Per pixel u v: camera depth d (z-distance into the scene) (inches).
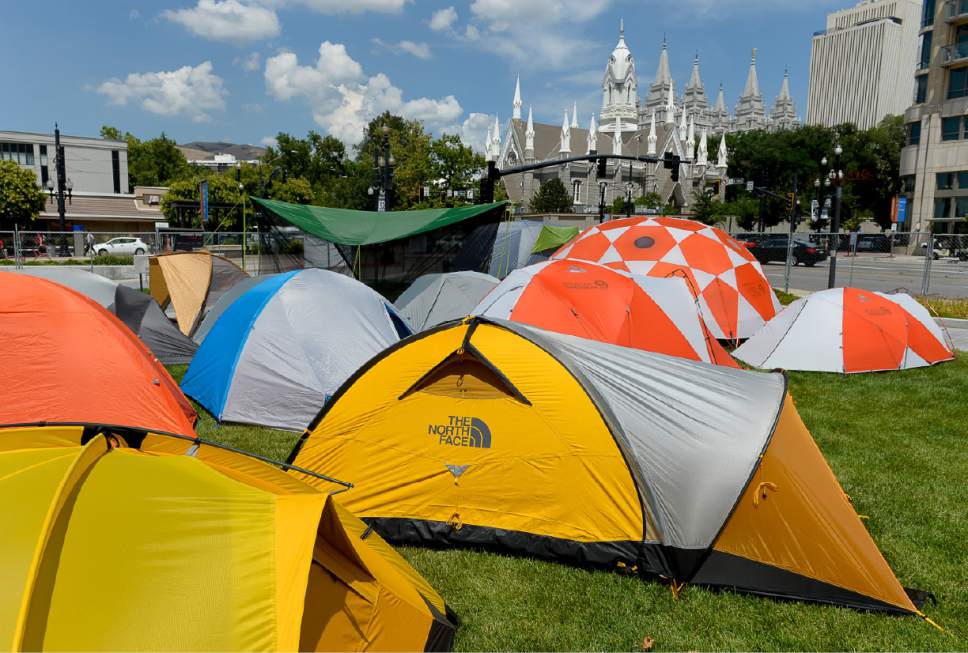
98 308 279.3
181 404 284.5
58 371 245.0
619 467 174.9
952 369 413.4
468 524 189.6
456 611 160.2
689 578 167.9
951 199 1915.6
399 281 756.6
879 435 290.4
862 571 161.8
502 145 3836.1
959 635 150.9
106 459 116.3
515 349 190.1
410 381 195.0
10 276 264.4
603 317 346.9
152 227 1968.5
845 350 401.1
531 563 181.8
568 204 2842.0
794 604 162.4
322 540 128.9
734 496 164.9
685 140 3796.8
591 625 155.2
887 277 1158.3
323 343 298.4
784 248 1486.2
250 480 142.0
